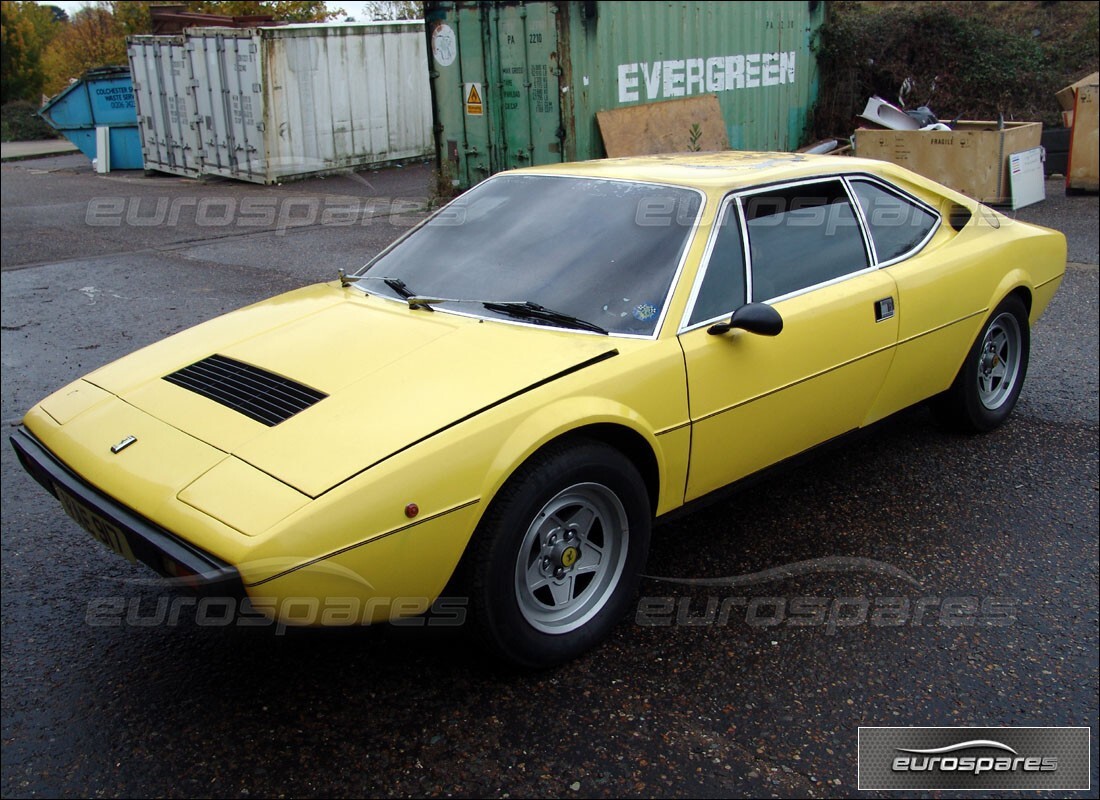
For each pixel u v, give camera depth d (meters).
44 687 2.94
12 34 36.84
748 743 2.61
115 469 2.68
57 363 6.55
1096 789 2.46
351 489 2.39
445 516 2.52
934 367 4.16
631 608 3.27
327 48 16.64
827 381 3.60
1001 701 2.78
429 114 18.45
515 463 2.62
